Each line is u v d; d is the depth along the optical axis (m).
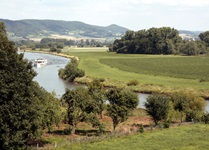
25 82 37.06
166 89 103.00
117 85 113.56
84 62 193.00
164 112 59.50
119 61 199.62
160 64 182.62
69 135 51.72
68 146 42.72
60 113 50.56
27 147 39.03
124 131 51.94
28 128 37.22
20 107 35.84
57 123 49.59
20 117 35.72
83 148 41.69
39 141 46.81
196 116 63.00
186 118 64.06
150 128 54.28
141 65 176.75
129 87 108.19
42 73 155.50
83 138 46.03
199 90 99.69
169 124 56.56
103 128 52.28
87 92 56.50
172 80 119.69
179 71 149.00
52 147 42.22
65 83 124.94
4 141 34.97
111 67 166.50
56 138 49.31
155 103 59.38
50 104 47.47
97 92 63.41
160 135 49.12
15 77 35.84
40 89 46.47
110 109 55.31
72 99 52.56
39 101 41.88
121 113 54.72
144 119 65.56
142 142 44.78
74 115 51.78
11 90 35.09
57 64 197.50
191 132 51.09
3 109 34.78
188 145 42.75
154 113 59.53
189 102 65.56
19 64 36.72
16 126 35.78
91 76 132.38
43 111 43.69
